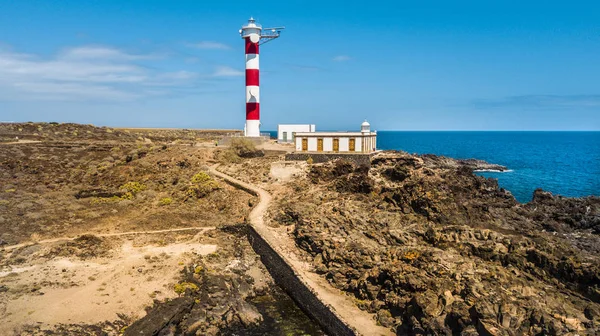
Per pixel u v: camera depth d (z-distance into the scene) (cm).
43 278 4662
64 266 4981
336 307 3969
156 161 8856
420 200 5181
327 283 4466
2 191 7400
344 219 5328
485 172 13150
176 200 7431
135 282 4666
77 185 7994
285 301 4675
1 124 12062
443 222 4844
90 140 11525
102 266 5022
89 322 3888
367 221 5197
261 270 5312
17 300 4175
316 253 4969
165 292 4500
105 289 4484
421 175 6681
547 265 3634
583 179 11638
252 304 4597
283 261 4891
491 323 3045
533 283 3556
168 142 12194
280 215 6112
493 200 5809
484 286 3459
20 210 6606
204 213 6988
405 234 4688
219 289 4600
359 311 3922
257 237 5678
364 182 6272
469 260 3941
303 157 8194
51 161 8925
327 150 8262
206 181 7875
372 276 4112
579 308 3234
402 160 7844
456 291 3500
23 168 8481
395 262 4128
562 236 4691
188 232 6206
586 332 2934
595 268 3375
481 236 4203
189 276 4819
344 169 7262
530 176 12275
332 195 6353
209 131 19925
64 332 3700
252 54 10244
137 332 3672
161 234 6094
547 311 3153
